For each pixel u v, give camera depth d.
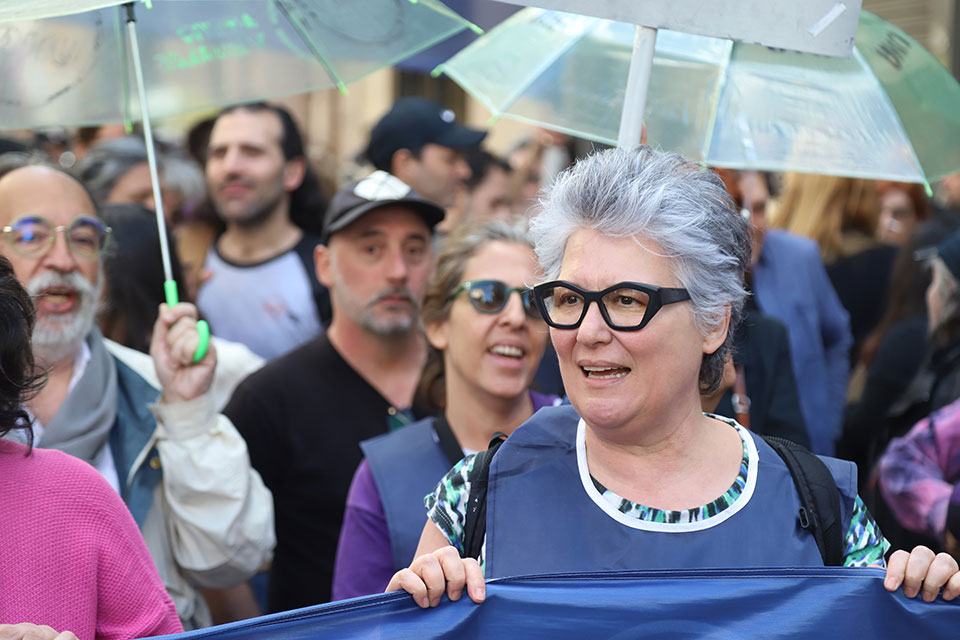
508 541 3.79
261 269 9.59
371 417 7.07
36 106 6.17
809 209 11.11
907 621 3.70
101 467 5.73
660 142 6.30
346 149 18.72
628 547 3.73
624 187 3.60
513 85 6.97
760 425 7.51
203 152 11.05
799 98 6.26
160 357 5.89
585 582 3.68
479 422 6.07
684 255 3.60
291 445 6.96
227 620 6.72
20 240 5.79
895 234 11.27
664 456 3.78
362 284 7.18
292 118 10.14
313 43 6.13
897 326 9.02
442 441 5.93
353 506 5.93
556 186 3.80
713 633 3.65
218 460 5.81
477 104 19.84
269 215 9.73
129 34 6.14
